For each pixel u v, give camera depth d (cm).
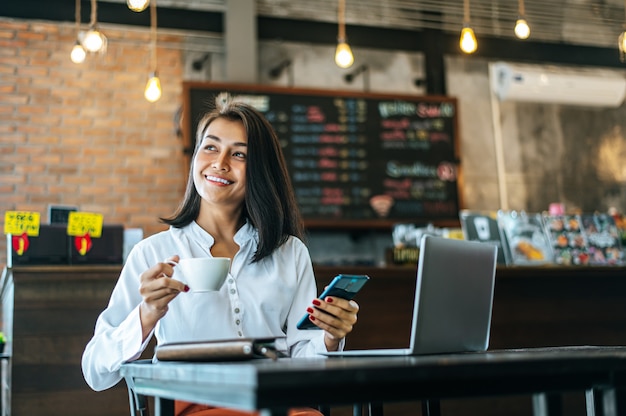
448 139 645
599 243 483
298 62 654
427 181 635
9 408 333
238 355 160
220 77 634
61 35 602
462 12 683
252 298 214
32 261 355
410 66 683
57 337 341
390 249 455
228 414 183
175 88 622
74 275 346
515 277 424
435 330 182
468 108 688
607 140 721
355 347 388
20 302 339
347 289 188
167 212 605
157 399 169
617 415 158
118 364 190
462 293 190
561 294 434
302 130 611
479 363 141
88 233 364
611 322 442
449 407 392
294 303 224
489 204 677
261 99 602
